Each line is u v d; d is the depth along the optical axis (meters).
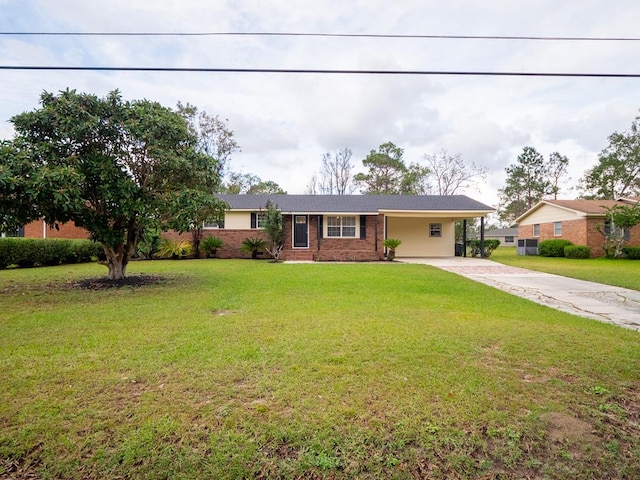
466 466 1.96
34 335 4.21
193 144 9.16
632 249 17.73
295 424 2.31
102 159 7.38
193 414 2.42
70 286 8.05
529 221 24.95
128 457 1.99
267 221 16.62
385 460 2.01
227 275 10.09
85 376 3.01
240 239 18.39
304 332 4.33
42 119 7.10
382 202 19.33
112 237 8.01
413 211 17.47
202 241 18.06
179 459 1.99
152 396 2.67
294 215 17.84
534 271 12.30
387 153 36.06
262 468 1.94
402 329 4.48
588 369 3.25
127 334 4.24
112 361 3.36
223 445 2.11
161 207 7.99
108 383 2.89
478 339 4.08
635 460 2.02
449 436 2.21
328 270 11.52
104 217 7.84
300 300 6.41
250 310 5.57
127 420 2.34
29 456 2.00
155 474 1.88
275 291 7.39
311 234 17.67
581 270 12.54
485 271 12.32
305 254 17.19
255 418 2.38
